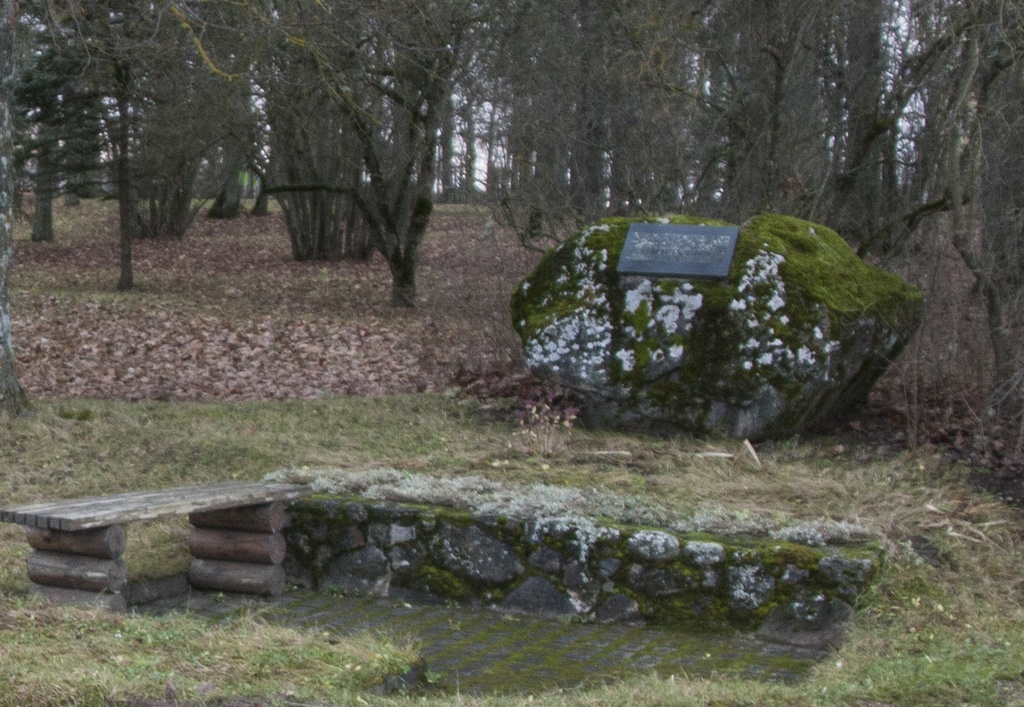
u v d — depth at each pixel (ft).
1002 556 22.38
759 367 27.53
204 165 110.73
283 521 22.75
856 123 43.60
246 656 15.80
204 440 29.55
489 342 38.86
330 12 44.60
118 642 15.96
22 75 66.80
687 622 20.71
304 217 91.50
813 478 25.66
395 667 16.30
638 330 28.43
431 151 63.36
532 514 21.98
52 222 112.57
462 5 54.29
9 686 13.46
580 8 50.55
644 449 27.78
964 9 33.50
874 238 36.96
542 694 16.35
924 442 28.37
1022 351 27.71
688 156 47.44
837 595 20.02
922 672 16.55
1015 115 33.12
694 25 46.14
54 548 20.27
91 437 30.17
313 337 53.01
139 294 70.95
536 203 45.19
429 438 30.12
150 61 57.36
